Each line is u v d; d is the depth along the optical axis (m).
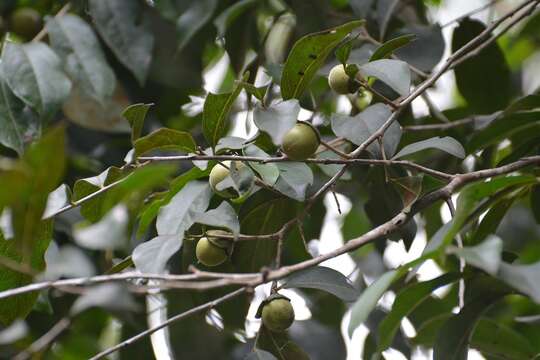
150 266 1.27
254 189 1.37
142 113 1.33
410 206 1.31
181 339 1.59
